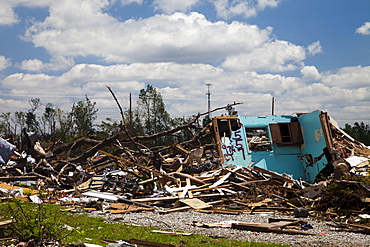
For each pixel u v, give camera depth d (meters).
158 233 10.67
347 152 25.36
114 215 14.61
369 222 13.02
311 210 15.98
